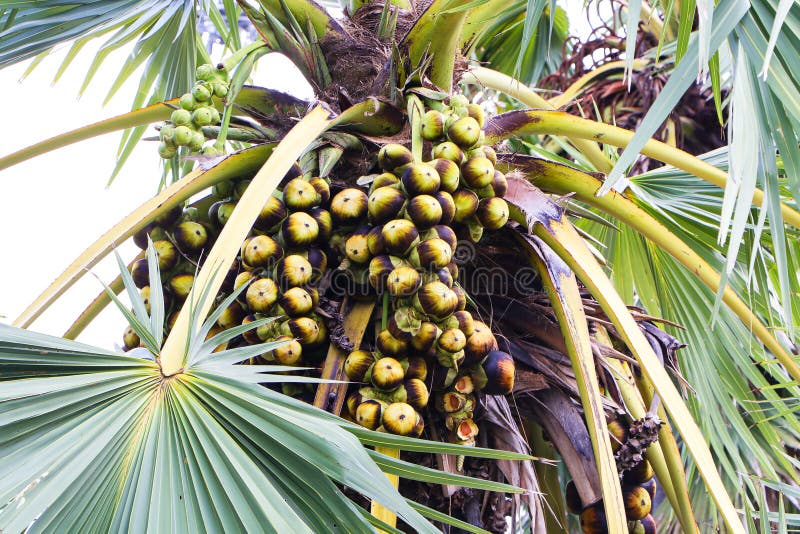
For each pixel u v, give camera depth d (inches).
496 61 286.5
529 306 142.3
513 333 144.5
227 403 96.0
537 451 158.4
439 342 121.4
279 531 87.0
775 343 142.2
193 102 138.6
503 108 272.2
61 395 91.9
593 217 149.1
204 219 141.0
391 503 91.1
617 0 278.7
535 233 137.2
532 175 147.1
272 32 156.2
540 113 148.3
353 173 143.6
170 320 136.6
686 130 263.6
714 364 183.6
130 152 197.0
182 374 98.2
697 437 118.9
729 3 125.6
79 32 173.5
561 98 213.3
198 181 131.4
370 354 123.8
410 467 99.9
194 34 200.5
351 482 92.0
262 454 95.9
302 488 96.0
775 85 126.0
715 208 172.4
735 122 121.8
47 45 173.6
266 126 155.5
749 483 167.0
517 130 149.3
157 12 179.2
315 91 158.4
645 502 134.5
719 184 143.1
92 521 89.0
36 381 91.7
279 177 118.7
